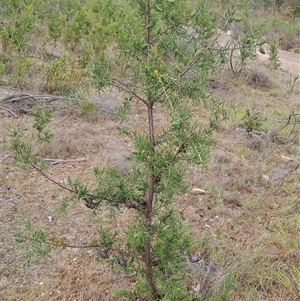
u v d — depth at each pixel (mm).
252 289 3049
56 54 8125
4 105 5621
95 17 8828
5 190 3928
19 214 3629
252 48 2078
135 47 2082
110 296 2924
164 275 2396
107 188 2230
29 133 4855
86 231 3523
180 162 2072
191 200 4168
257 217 4055
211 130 2010
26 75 6660
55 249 3271
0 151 4488
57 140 4738
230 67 9172
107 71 2162
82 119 5641
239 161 5141
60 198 3900
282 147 5805
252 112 6684
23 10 7473
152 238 2369
